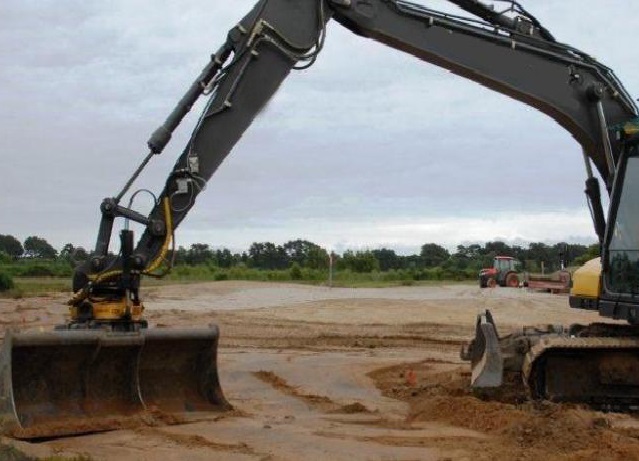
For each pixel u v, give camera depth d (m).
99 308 10.95
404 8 11.88
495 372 11.49
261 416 11.07
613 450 8.56
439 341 21.56
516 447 8.98
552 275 45.81
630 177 11.45
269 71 11.69
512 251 75.31
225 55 11.65
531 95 12.10
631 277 11.22
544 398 11.49
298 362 16.98
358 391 13.66
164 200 11.36
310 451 8.88
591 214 12.46
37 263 67.25
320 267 72.56
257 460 8.45
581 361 11.54
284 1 11.73
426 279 66.44
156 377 10.98
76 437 9.38
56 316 27.72
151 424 10.09
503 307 33.09
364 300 36.22
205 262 75.88
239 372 15.60
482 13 12.26
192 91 11.51
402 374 15.48
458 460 8.39
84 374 10.00
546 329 12.85
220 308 32.81
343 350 19.59
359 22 11.76
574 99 12.20
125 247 11.03
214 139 11.52
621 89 12.30
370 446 9.12
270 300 37.75
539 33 12.34
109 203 11.18
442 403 11.26
